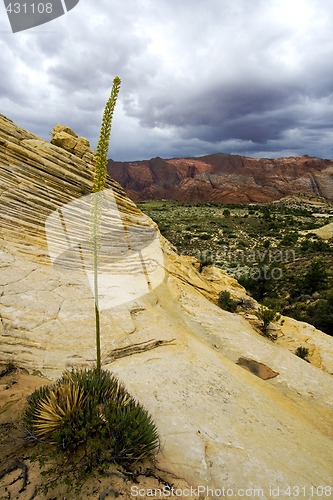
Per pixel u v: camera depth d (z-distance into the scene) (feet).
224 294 62.75
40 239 36.42
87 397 14.48
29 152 41.73
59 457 13.12
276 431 22.38
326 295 120.88
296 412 29.76
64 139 48.93
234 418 21.63
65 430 13.05
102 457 13.12
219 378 27.73
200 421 19.66
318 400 34.53
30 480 12.16
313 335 61.41
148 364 25.95
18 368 20.76
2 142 39.96
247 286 137.69
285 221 372.58
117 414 14.07
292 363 41.96
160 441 16.56
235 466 16.11
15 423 15.38
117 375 22.93
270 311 57.52
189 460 15.52
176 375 25.41
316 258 197.77
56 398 14.29
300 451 20.66
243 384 29.25
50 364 22.02
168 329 33.65
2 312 24.30
